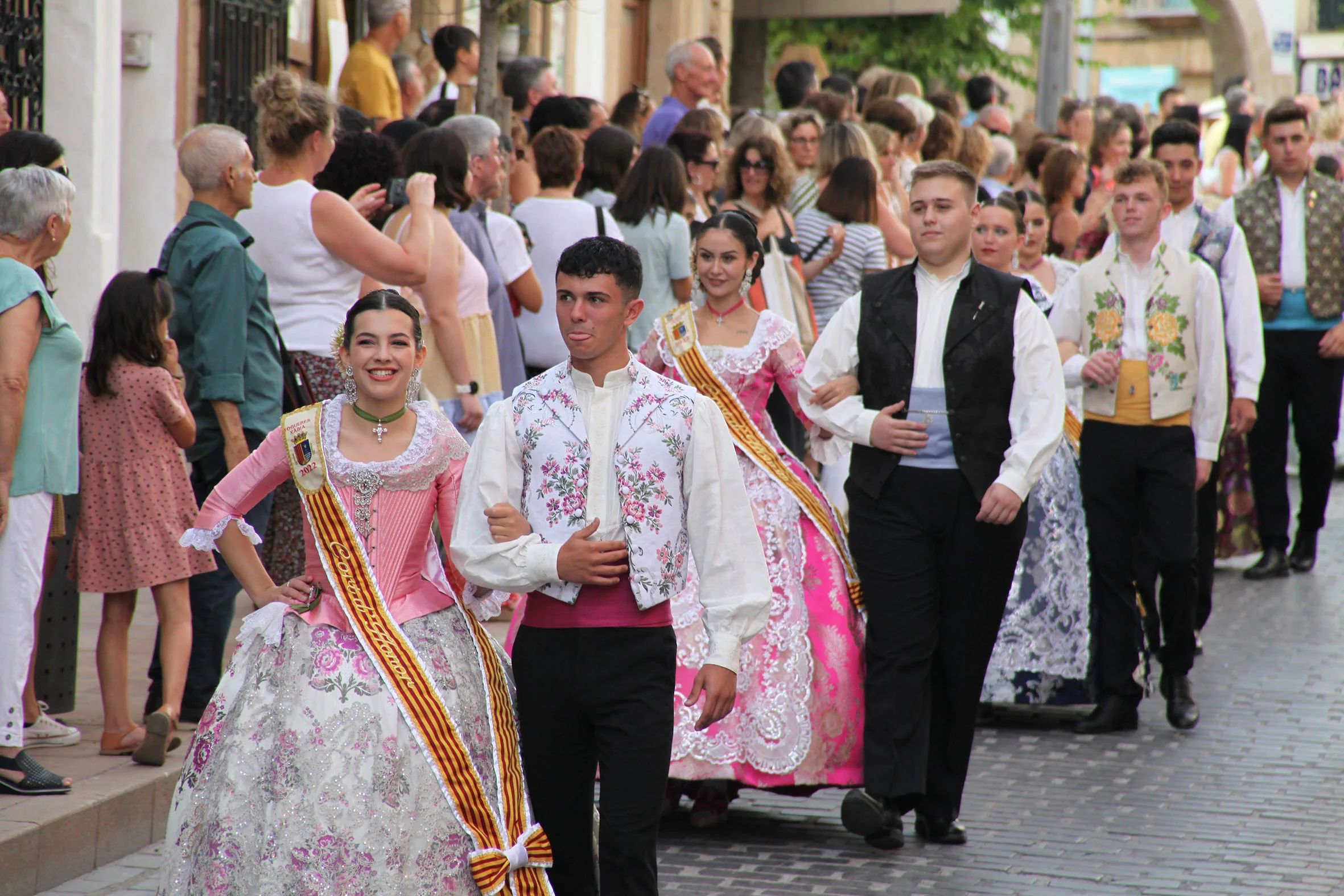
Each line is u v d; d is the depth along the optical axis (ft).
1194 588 51.57
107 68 68.95
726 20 133.90
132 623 54.19
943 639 39.58
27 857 34.71
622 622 29.48
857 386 40.11
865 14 122.52
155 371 40.32
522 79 77.46
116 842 37.47
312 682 29.63
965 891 36.76
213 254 42.29
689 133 65.36
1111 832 41.22
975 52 159.63
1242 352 58.13
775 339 42.50
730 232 42.19
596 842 32.07
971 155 79.61
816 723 40.24
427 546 31.27
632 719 29.40
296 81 46.68
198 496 44.29
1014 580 52.24
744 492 30.37
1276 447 74.84
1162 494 51.11
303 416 31.22
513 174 67.15
